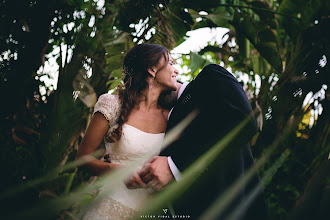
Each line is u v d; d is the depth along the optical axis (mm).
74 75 637
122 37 1665
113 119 1487
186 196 1062
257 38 2416
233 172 1163
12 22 899
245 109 1199
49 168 544
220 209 468
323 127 656
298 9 2344
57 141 567
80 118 611
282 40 2451
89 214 1359
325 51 771
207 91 1285
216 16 2557
